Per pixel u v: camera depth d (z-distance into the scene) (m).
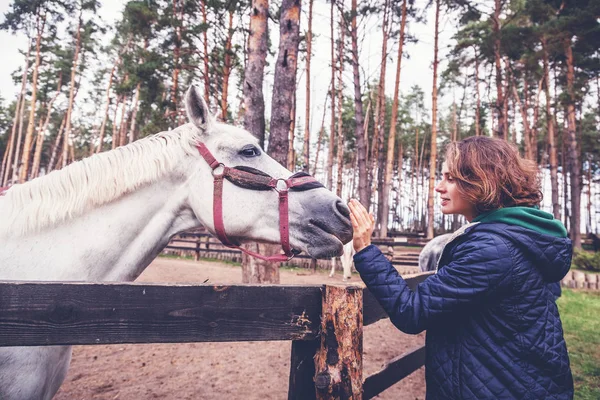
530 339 1.01
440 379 1.13
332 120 19.34
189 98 1.76
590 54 15.31
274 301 1.17
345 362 1.17
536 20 14.89
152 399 3.21
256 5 5.82
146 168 1.67
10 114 37.75
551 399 0.99
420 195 45.97
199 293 1.06
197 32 12.33
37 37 21.88
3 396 1.24
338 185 17.52
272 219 1.74
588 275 10.12
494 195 1.11
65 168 1.60
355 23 13.59
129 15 14.01
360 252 1.18
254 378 3.71
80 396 3.21
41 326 0.91
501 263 1.00
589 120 28.23
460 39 18.55
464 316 1.11
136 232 1.66
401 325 1.08
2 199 1.50
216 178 1.72
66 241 1.49
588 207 31.77
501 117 15.24
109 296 0.97
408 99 36.72
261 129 5.76
